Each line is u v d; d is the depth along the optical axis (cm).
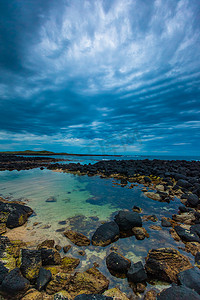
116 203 791
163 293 274
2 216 548
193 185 1111
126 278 328
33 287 297
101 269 351
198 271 319
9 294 270
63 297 267
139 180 1337
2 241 376
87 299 259
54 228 528
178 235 497
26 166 2480
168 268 331
